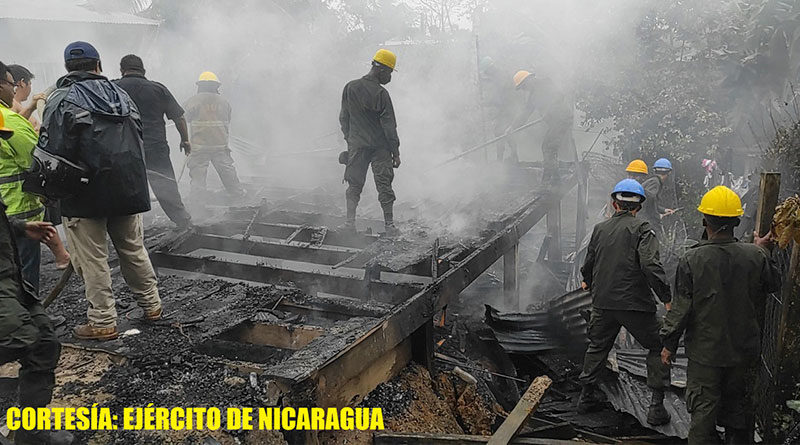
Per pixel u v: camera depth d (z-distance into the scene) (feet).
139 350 10.66
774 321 12.22
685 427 13.20
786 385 11.32
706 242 10.84
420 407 11.23
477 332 17.24
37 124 15.30
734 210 10.56
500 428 9.67
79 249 10.69
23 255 12.10
